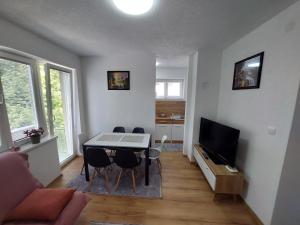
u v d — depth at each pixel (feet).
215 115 10.33
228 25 6.21
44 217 3.95
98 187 7.88
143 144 8.14
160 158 11.60
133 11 4.66
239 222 5.90
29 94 7.61
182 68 16.15
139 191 7.61
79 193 5.12
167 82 16.66
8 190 4.20
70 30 6.85
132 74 11.55
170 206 6.64
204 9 5.07
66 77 10.68
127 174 9.02
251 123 6.53
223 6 4.88
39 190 4.81
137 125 12.23
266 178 5.53
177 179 8.73
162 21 5.94
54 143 8.34
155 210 6.41
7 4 4.85
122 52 10.54
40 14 5.49
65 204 4.50
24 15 5.55
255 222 5.91
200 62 9.75
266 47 5.74
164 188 7.89
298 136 4.62
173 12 5.27
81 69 11.69
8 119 6.27
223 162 7.70
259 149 5.96
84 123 12.31
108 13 5.39
